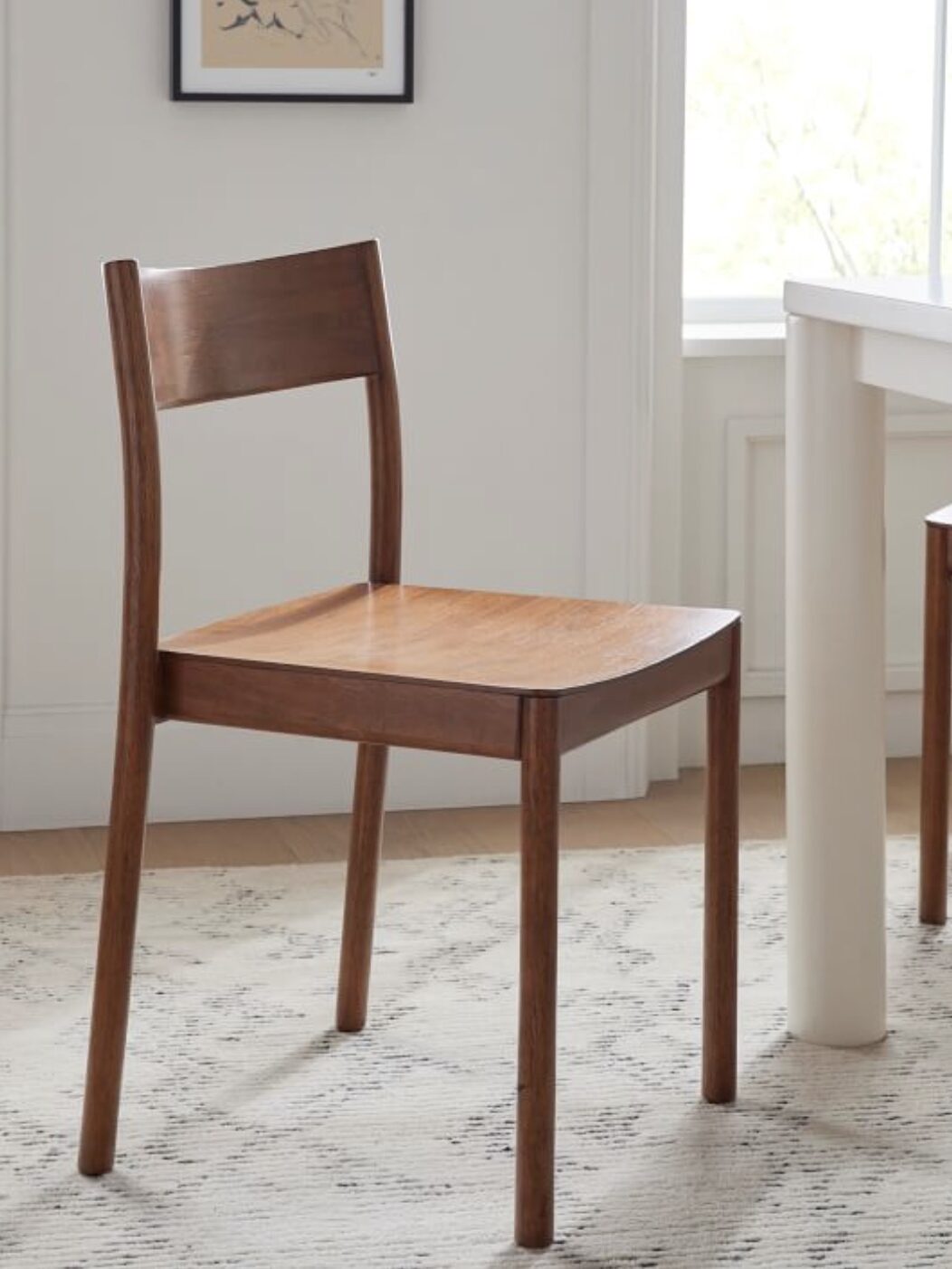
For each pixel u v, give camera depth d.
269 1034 2.45
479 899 2.98
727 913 2.22
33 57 3.22
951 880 3.04
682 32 3.50
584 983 2.61
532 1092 1.91
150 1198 2.03
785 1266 1.89
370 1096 2.27
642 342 3.50
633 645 2.08
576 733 1.90
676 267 3.55
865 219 3.93
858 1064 2.36
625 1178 2.07
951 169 3.90
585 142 3.43
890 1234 1.95
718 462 3.72
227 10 3.27
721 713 2.21
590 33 3.41
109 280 2.00
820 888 2.40
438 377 3.45
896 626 3.86
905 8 3.90
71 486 3.34
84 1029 2.46
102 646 3.38
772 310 3.91
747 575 3.76
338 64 3.32
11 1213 1.99
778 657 3.80
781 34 3.87
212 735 3.43
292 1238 1.94
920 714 3.89
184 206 3.32
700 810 3.51
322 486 3.44
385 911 2.92
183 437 3.37
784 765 3.82
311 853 3.24
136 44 3.26
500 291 3.45
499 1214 2.00
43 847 3.27
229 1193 2.04
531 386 3.48
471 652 2.05
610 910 2.91
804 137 3.90
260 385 2.26
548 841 1.88
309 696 1.98
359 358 2.40
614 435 3.51
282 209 3.36
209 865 3.16
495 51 3.39
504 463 3.49
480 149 3.41
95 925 2.85
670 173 3.53
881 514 2.36
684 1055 2.38
